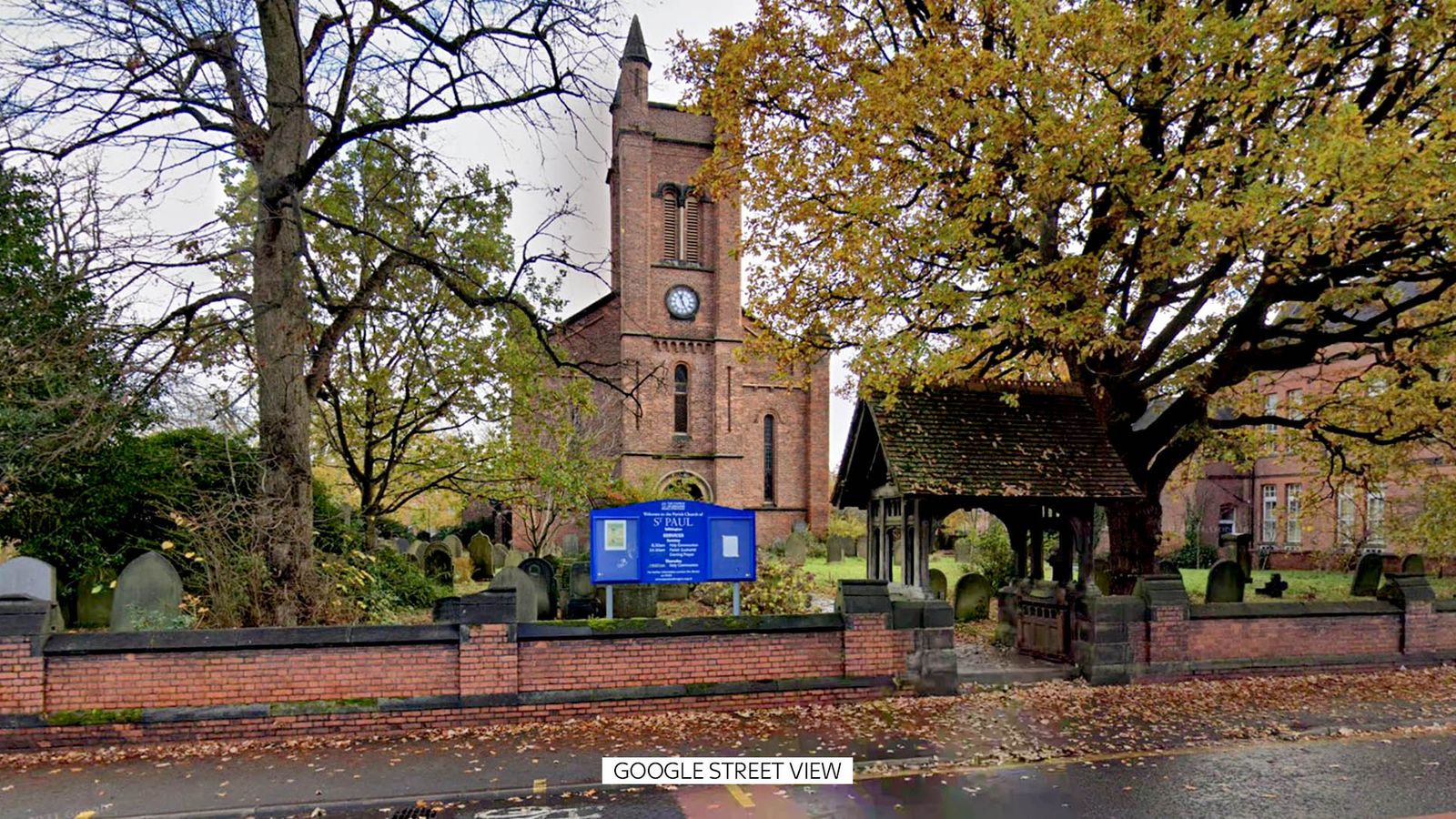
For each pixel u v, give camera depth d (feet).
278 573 33.22
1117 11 34.12
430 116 34.63
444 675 29.01
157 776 23.98
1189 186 38.01
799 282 49.03
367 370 55.36
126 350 34.71
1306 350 45.52
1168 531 118.83
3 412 36.09
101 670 26.73
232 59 32.89
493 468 59.36
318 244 52.80
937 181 42.04
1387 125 34.73
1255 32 35.40
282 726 27.48
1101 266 41.14
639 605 50.42
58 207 40.70
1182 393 50.67
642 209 112.37
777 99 47.57
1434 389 44.06
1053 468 39.52
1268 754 26.71
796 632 32.42
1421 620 40.42
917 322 41.78
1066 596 39.09
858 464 44.34
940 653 33.78
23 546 44.65
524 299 49.65
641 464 108.88
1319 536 104.42
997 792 23.12
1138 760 26.02
